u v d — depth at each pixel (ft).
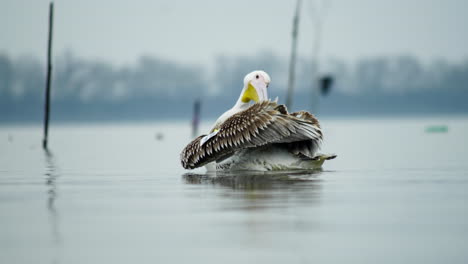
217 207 33.42
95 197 38.22
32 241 26.76
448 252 24.38
